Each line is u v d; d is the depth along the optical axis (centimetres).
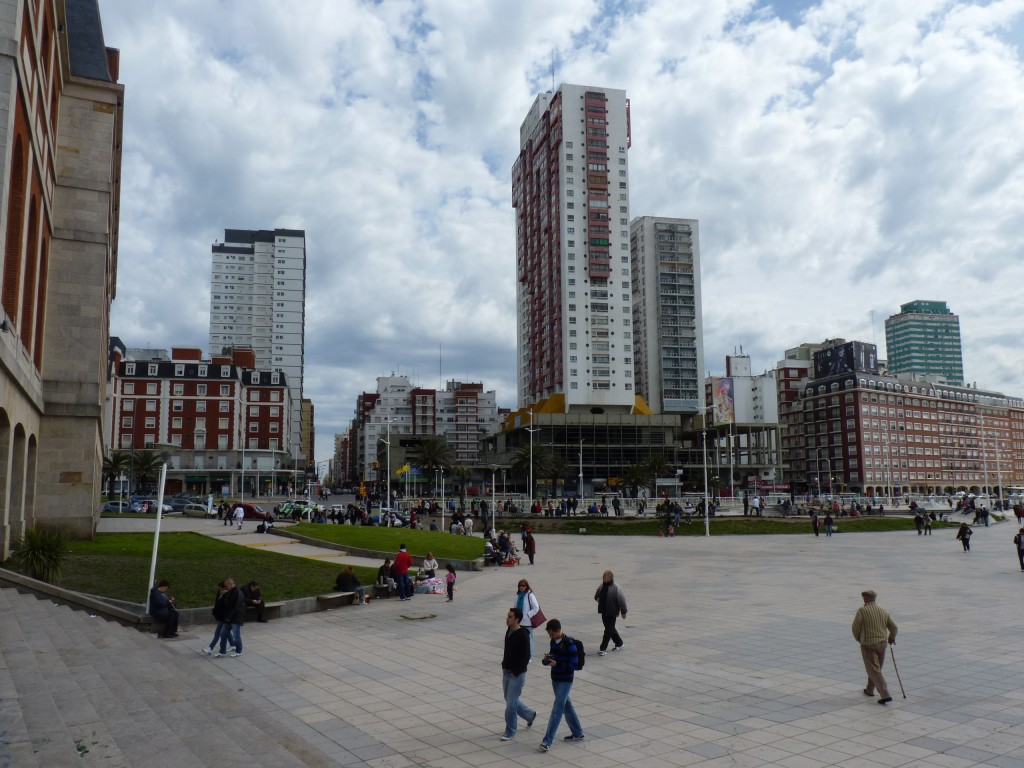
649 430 12900
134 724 862
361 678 1289
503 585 2628
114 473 7644
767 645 1548
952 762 868
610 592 1494
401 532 4044
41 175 2523
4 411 2012
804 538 5134
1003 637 1614
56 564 1989
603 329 12912
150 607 1650
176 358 11281
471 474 13212
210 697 1103
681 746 933
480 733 988
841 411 14238
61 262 3008
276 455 11075
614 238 13038
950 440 15338
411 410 18300
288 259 17262
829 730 991
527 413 12862
